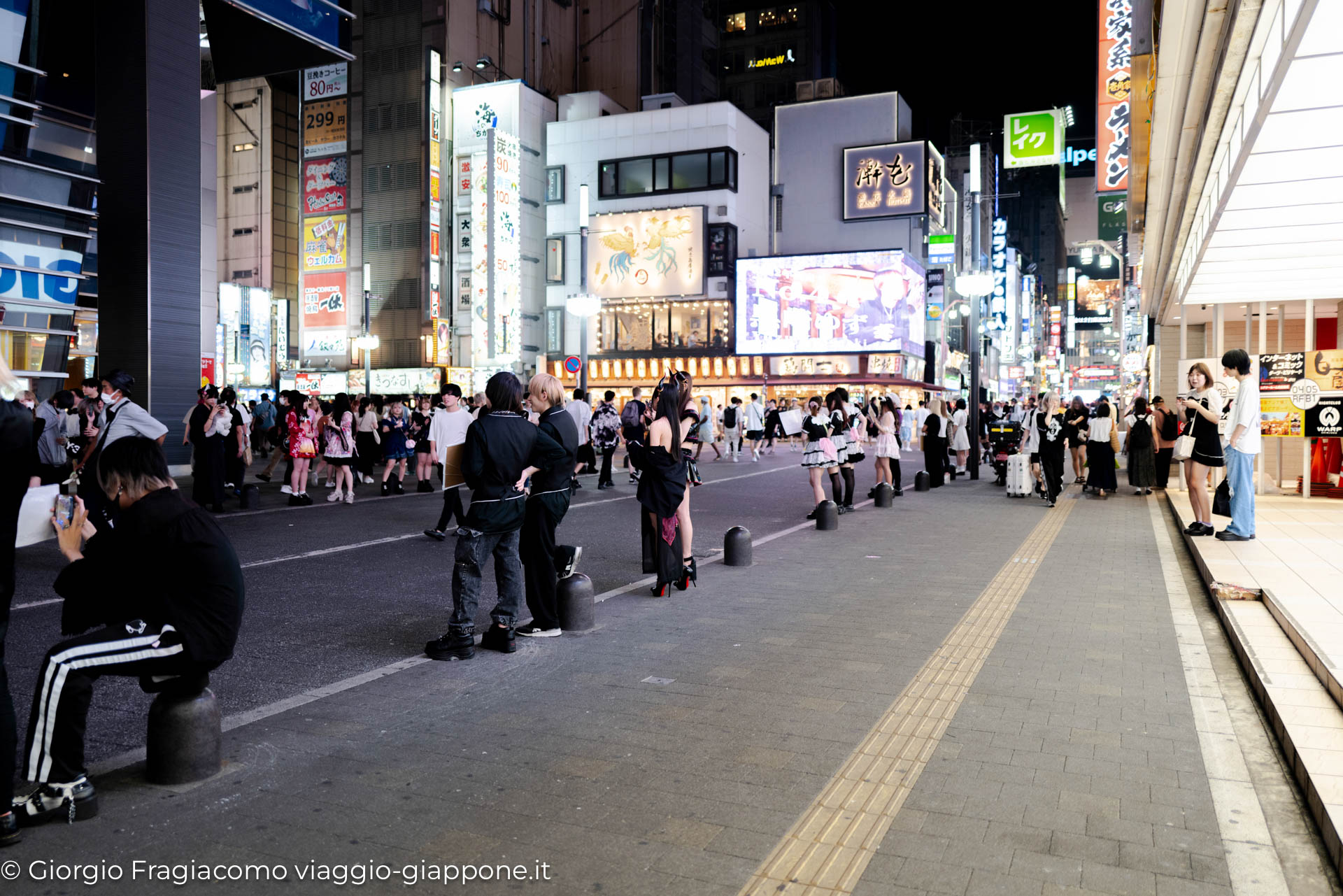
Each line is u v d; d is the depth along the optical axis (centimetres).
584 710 473
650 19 6028
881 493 1478
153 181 1861
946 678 531
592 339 5000
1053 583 823
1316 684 473
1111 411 1631
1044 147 4719
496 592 789
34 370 1742
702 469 2362
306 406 1488
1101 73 1622
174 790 370
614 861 313
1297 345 1770
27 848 320
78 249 1800
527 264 4962
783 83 7550
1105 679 530
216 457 1333
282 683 527
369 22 5022
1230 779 386
